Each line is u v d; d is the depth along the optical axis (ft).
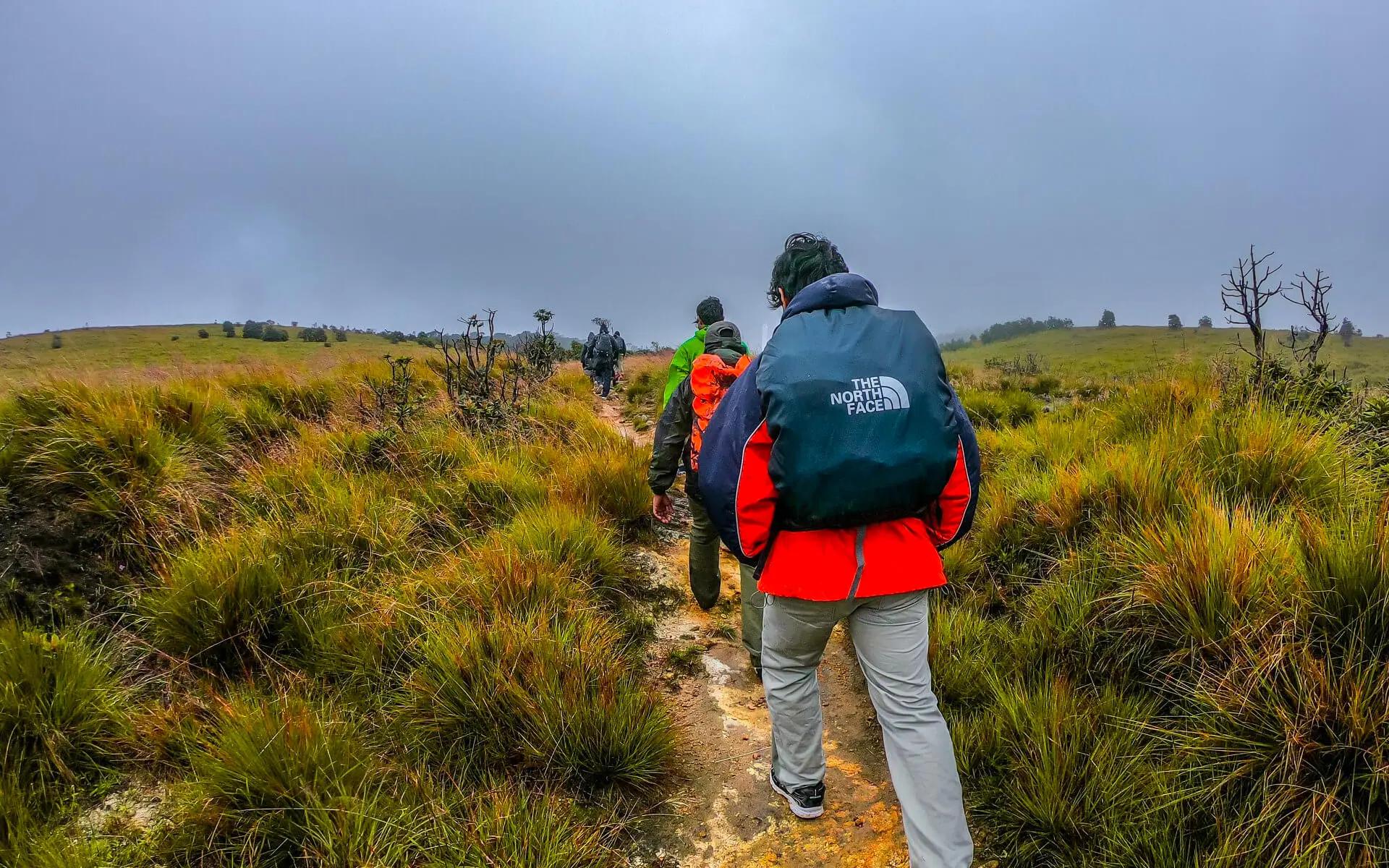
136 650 8.40
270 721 6.96
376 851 6.02
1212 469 10.85
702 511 10.72
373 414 18.15
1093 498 11.08
